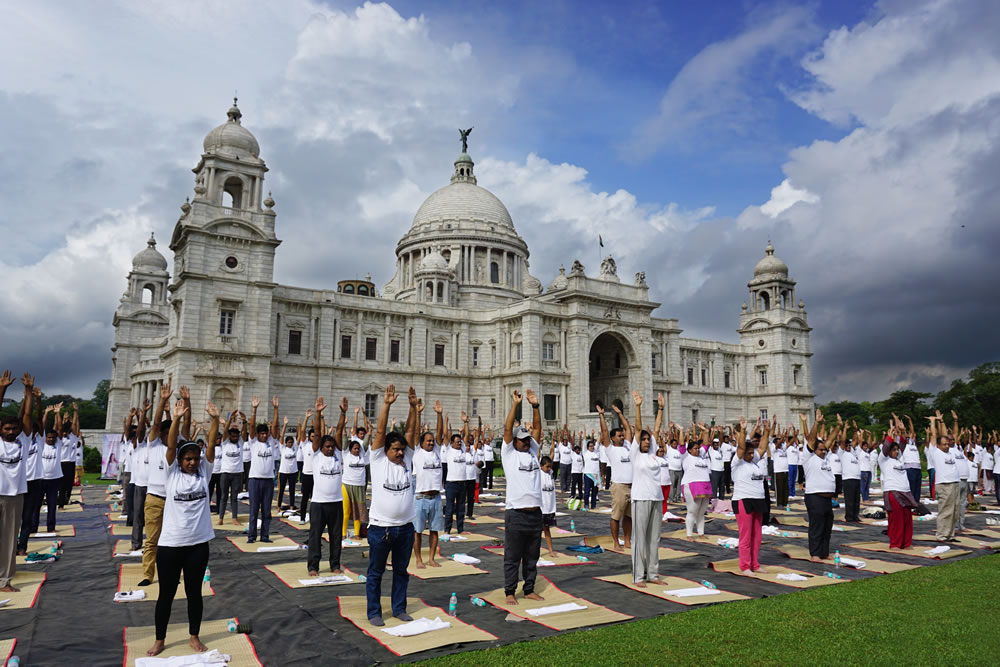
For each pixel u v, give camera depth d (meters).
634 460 14.63
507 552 12.76
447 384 81.69
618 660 9.31
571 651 9.68
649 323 87.69
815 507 17.45
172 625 11.14
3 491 13.21
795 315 110.25
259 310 64.62
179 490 10.09
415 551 16.11
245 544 18.81
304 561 16.58
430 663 9.23
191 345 60.69
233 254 64.00
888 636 10.48
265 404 63.69
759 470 15.85
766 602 12.62
